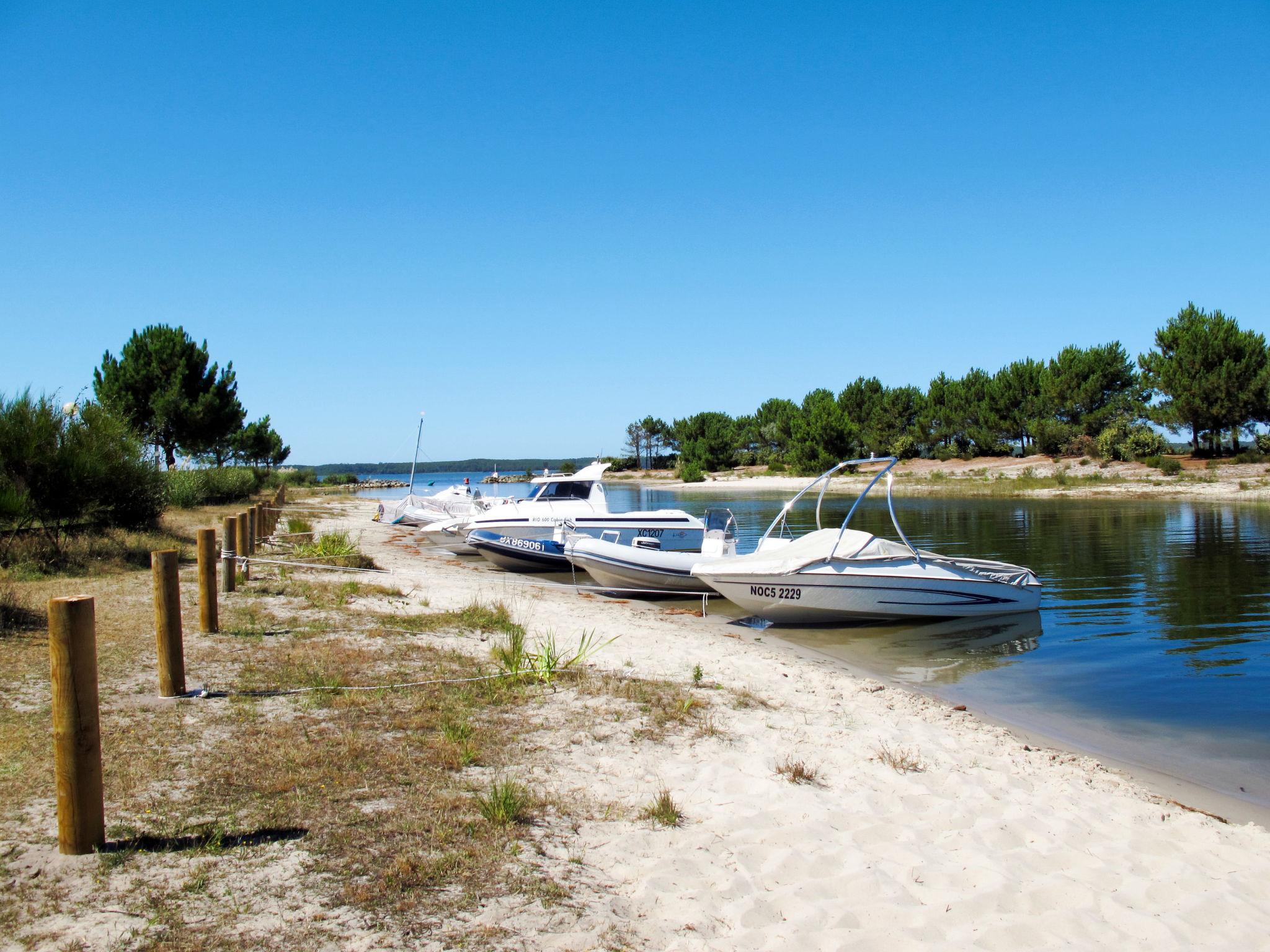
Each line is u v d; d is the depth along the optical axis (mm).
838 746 6523
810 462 70000
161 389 35719
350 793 4996
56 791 4238
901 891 4230
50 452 13492
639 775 5625
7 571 11844
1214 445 50031
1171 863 4754
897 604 12969
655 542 17719
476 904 3814
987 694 9297
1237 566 18734
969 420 66188
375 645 8961
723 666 9328
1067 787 6023
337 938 3477
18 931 3422
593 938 3584
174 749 5555
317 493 57000
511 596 14125
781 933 3764
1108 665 10531
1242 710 8578
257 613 10328
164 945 3371
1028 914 4078
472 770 5504
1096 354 58312
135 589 11352
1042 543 23750
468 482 30984
